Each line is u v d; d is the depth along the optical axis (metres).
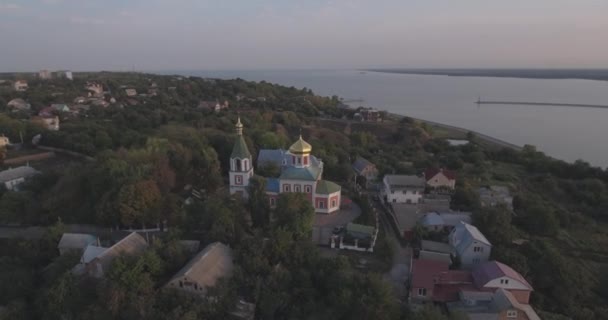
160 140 110.12
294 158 93.81
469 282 67.56
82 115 193.88
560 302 69.94
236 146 93.50
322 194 91.12
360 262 73.81
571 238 100.00
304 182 91.19
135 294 58.59
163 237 76.56
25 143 151.88
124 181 83.06
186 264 66.81
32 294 65.94
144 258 62.91
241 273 63.62
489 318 58.25
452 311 57.66
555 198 132.12
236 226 75.31
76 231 83.00
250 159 94.88
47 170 111.31
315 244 76.38
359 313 58.09
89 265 65.62
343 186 111.31
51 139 145.75
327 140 173.00
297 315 60.03
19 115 182.38
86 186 90.38
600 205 122.12
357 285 60.75
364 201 96.94
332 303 60.72
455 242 79.81
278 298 60.66
